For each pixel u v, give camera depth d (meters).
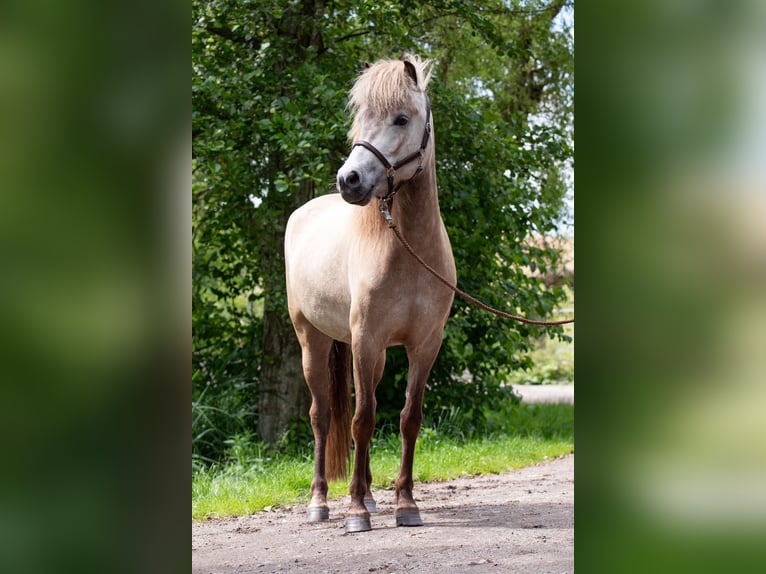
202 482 6.13
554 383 19.09
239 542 4.34
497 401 9.66
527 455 7.88
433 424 9.12
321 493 5.06
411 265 4.33
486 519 4.67
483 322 8.95
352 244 4.59
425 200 4.27
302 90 7.98
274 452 7.82
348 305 4.77
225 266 9.38
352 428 4.51
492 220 8.83
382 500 5.58
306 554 3.95
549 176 10.91
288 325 8.68
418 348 4.57
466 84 11.62
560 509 4.97
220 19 8.20
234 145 8.23
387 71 4.09
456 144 8.78
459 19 10.21
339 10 8.55
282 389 8.65
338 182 3.93
